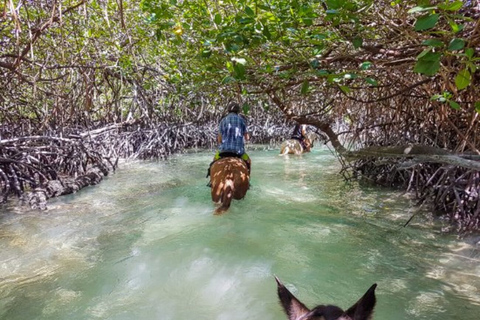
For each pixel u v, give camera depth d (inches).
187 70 331.3
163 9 190.2
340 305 144.6
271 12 162.4
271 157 559.8
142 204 296.2
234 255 191.5
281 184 361.4
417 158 161.0
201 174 432.1
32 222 252.1
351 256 189.9
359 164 383.6
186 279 167.6
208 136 728.3
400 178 346.6
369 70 196.7
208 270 175.8
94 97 561.6
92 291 158.4
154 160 557.6
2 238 222.1
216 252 195.0
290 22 158.7
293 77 203.9
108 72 477.7
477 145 227.3
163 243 209.0
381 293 152.3
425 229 228.2
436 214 254.4
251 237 216.7
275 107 673.0
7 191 302.5
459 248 198.1
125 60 414.9
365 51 181.5
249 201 293.6
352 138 421.7
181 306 146.3
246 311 141.9
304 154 588.4
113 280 167.8
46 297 153.6
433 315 135.9
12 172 313.0
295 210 271.9
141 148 570.3
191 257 189.6
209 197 315.3
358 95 341.4
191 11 203.6
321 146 709.9
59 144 406.3
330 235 219.8
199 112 706.2
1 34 256.7
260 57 213.3
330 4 128.2
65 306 146.8
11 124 441.4
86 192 340.8
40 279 169.5
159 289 159.8
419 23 91.7
